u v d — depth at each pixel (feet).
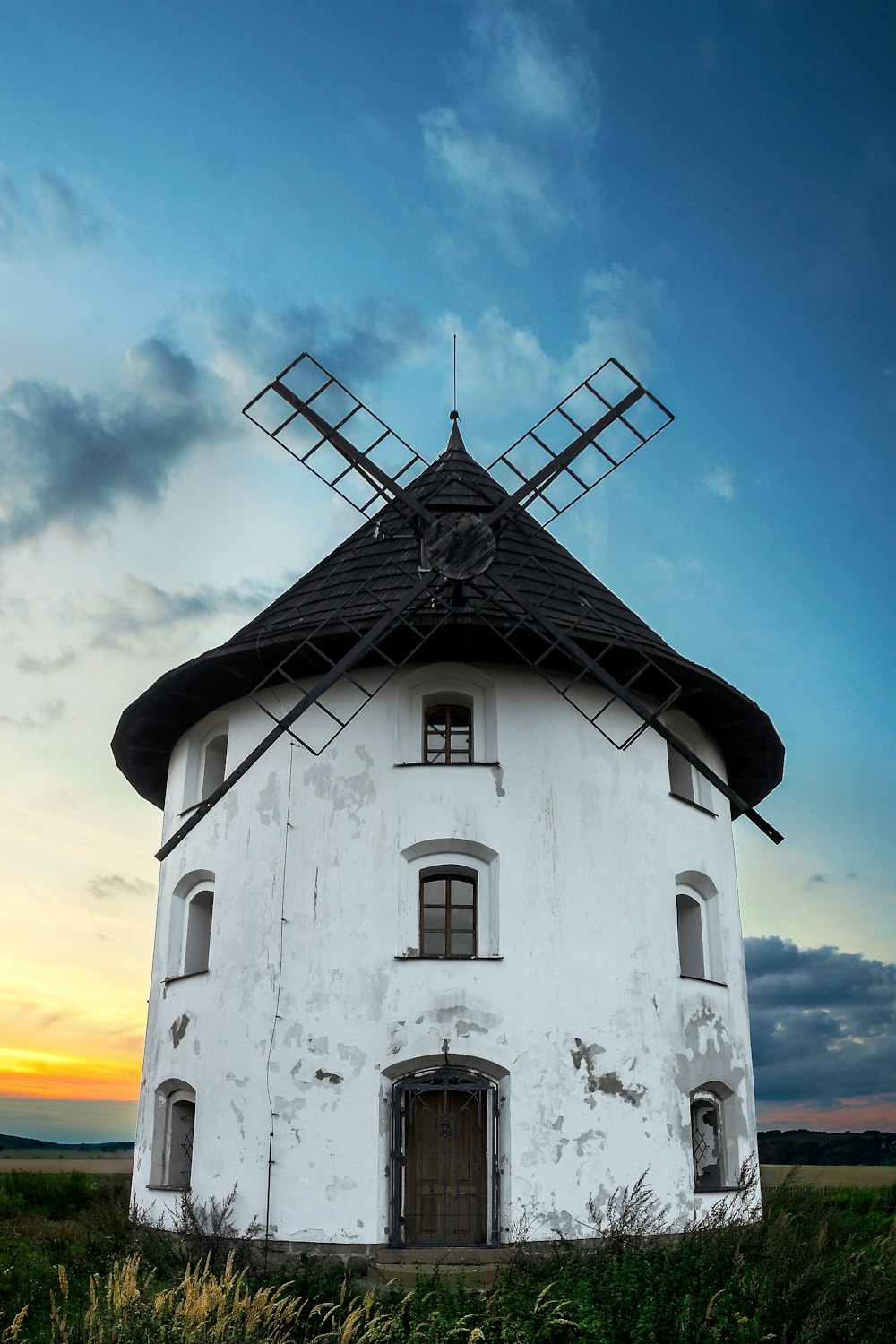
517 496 65.26
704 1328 40.60
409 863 59.31
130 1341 37.50
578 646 61.52
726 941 66.18
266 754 63.82
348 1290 46.50
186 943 65.98
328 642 61.67
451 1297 44.19
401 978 56.70
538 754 61.62
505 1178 53.72
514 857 59.16
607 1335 40.06
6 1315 44.32
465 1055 55.26
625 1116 56.29
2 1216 80.59
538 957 57.62
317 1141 54.95
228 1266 44.09
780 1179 68.85
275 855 61.21
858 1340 40.73
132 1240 56.29
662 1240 53.88
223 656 63.00
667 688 66.39
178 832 58.95
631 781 63.46
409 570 64.54
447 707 64.69
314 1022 57.06
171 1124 62.28
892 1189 86.84
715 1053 61.62
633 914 60.49
